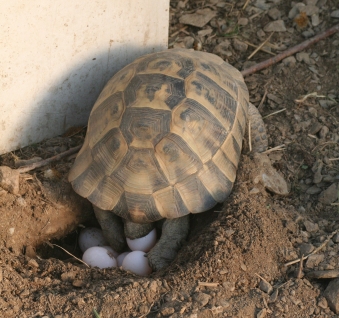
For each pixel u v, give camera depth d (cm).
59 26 132
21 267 125
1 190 130
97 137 130
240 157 135
